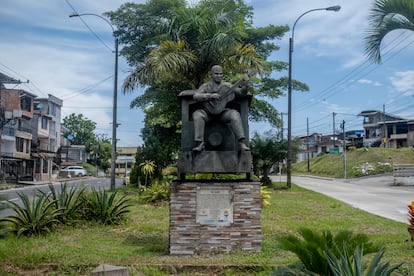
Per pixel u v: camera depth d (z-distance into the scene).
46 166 50.62
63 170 59.75
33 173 46.16
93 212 11.44
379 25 8.82
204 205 7.57
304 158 85.62
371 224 11.19
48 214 10.27
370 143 68.81
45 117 53.03
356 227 10.66
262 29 24.83
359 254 4.65
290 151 25.84
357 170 48.75
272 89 26.58
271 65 25.55
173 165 28.75
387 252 7.50
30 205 11.01
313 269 5.15
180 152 7.71
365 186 32.16
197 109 8.02
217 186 7.60
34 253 7.05
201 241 7.50
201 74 14.81
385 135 64.62
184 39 14.97
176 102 20.84
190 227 7.52
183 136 7.88
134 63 23.86
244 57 14.36
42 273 6.14
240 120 7.68
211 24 14.74
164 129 28.33
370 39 8.94
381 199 20.11
